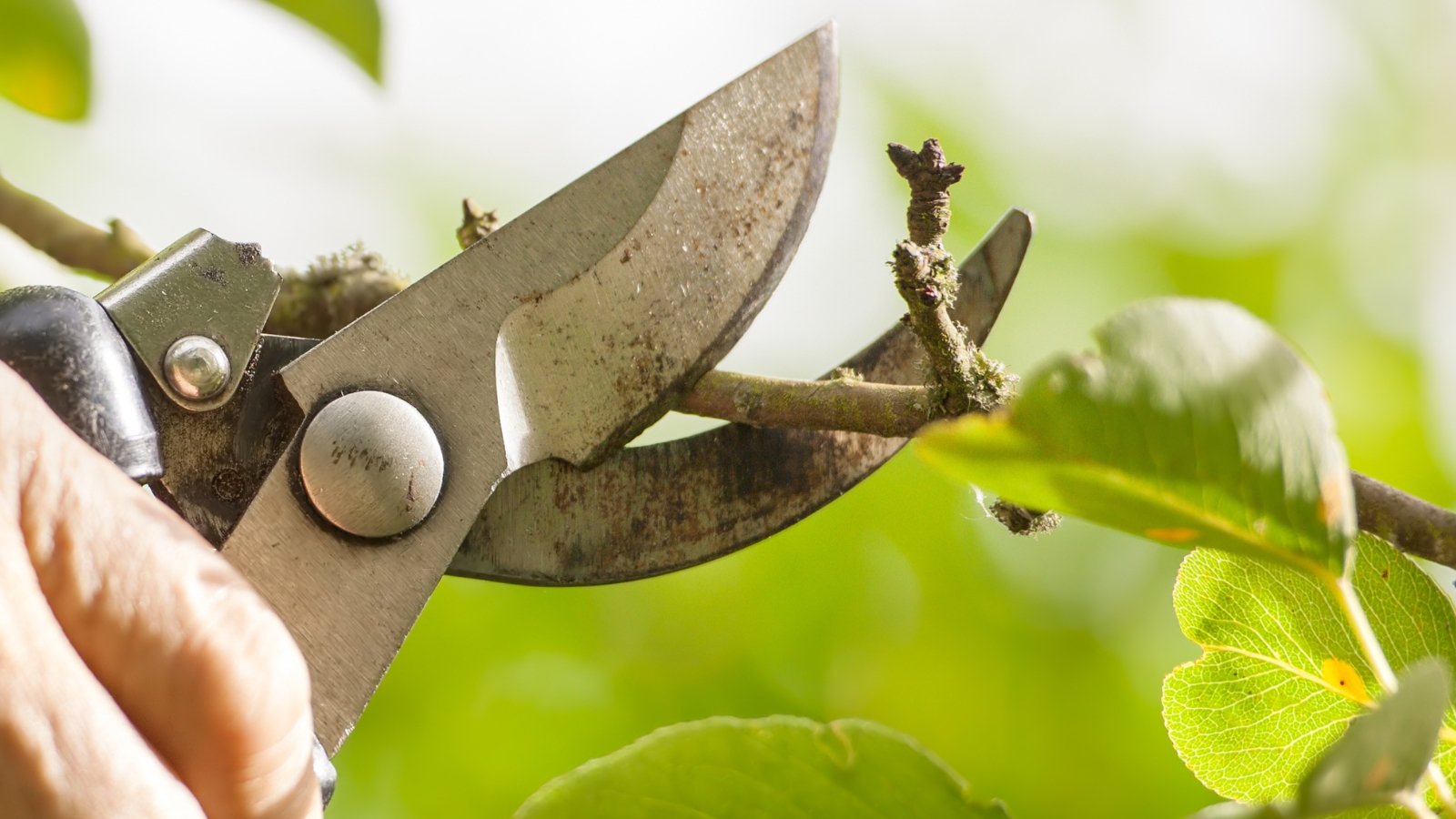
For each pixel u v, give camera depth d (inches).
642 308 22.3
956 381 21.5
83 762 20.5
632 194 22.3
